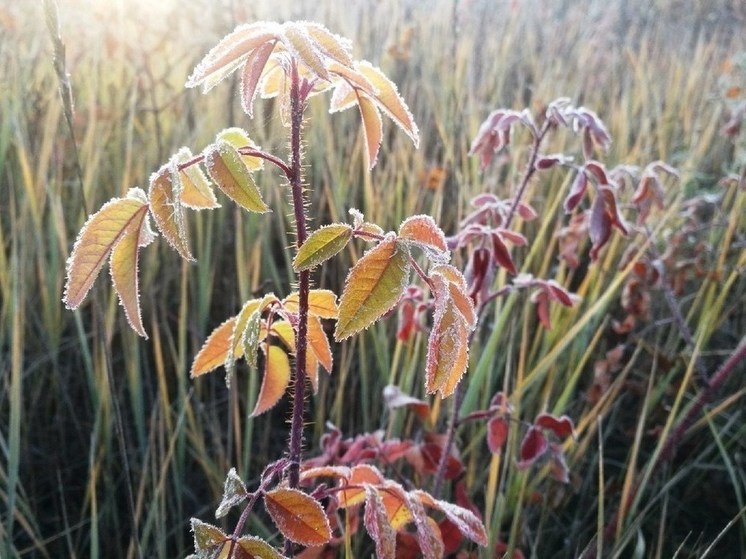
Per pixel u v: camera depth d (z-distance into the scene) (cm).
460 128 79
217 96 81
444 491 47
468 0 125
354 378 56
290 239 70
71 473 56
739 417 60
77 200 66
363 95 25
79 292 22
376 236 23
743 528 47
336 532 41
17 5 95
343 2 115
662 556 52
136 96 76
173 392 59
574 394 62
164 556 43
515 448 47
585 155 40
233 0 90
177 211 20
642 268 53
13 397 44
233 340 26
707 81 105
